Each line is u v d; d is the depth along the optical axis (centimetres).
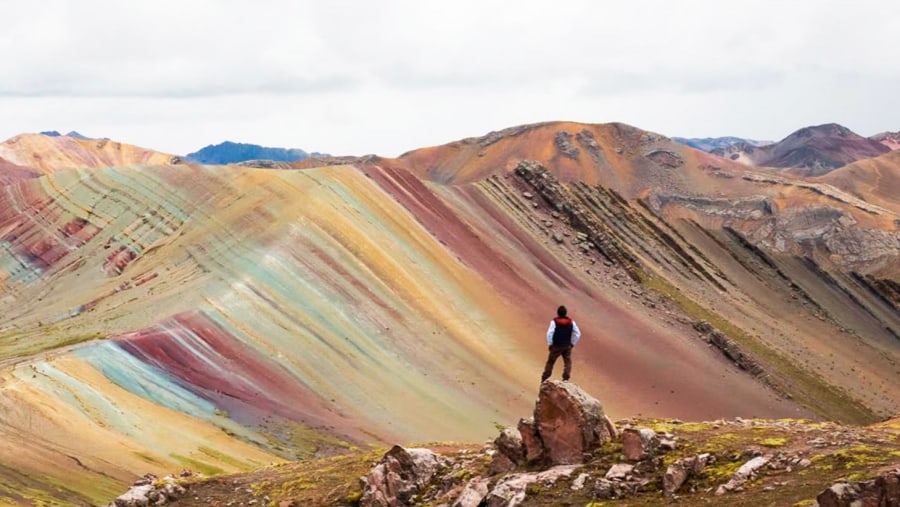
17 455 3759
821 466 1734
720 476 1817
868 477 1557
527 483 1986
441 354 7794
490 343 8475
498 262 11112
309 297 7856
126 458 4109
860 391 12275
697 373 9569
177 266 8950
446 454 2483
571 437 2073
